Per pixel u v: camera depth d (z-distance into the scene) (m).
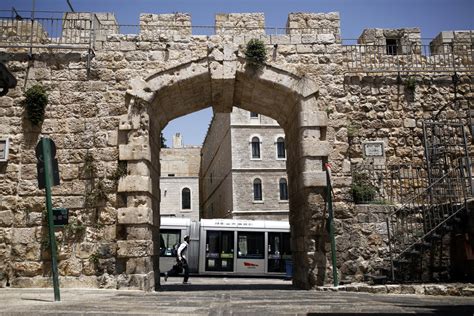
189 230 27.72
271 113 16.97
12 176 13.33
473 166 14.45
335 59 14.69
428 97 15.21
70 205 13.23
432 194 13.70
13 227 13.06
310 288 13.34
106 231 13.07
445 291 10.59
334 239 13.06
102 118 13.83
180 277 27.33
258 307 7.53
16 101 13.76
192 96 15.59
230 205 44.31
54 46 13.95
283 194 44.22
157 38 14.39
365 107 14.93
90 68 14.06
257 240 27.66
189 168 68.88
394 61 15.41
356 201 13.99
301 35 14.77
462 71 15.38
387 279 13.19
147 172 13.53
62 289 12.37
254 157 44.62
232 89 15.20
